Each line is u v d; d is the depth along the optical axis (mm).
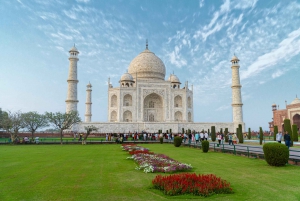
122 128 76250
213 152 33094
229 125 83688
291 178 15898
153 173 17906
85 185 14375
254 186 13938
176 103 94062
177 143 43062
